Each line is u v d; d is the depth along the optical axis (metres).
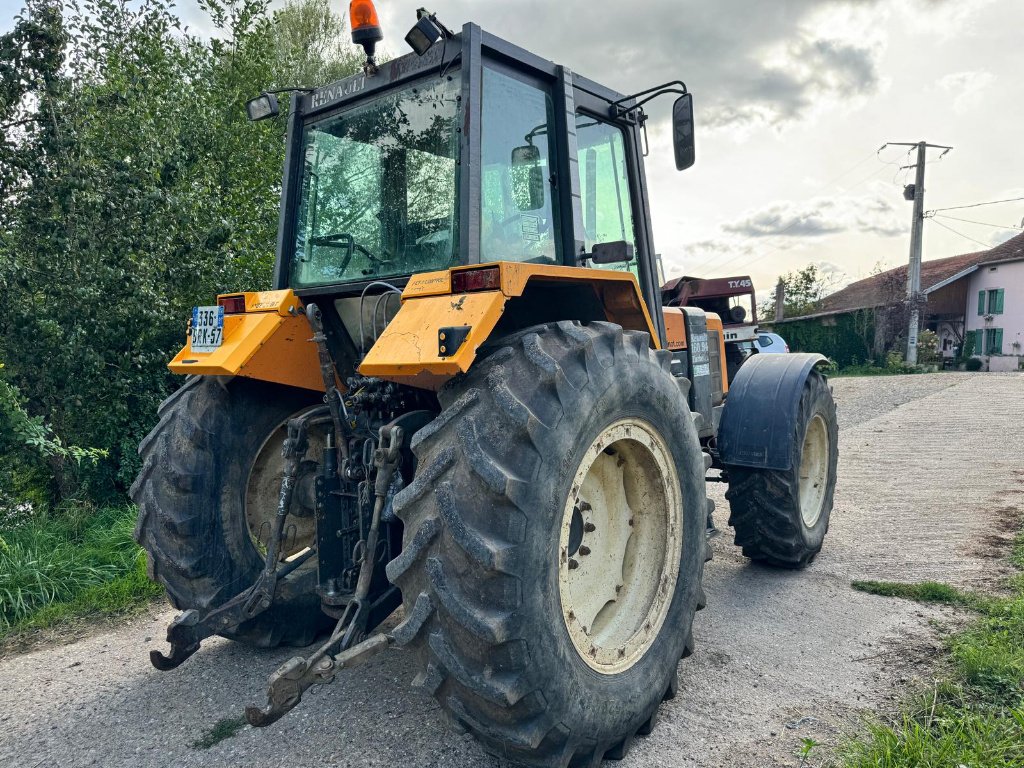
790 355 4.32
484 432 2.09
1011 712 2.39
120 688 3.06
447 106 2.82
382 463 2.46
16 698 3.03
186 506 2.90
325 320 3.14
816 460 4.52
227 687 3.00
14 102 5.98
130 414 6.42
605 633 2.57
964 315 35.31
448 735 2.56
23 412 5.10
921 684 2.81
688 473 2.81
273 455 3.20
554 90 3.08
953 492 6.21
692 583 2.81
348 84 3.13
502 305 2.23
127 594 4.31
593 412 2.28
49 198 5.95
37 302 6.03
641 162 3.76
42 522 5.43
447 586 1.97
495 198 2.79
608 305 3.03
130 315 6.02
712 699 2.79
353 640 2.34
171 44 7.36
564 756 2.14
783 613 3.61
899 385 17.42
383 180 3.02
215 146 7.11
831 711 2.66
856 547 4.70
